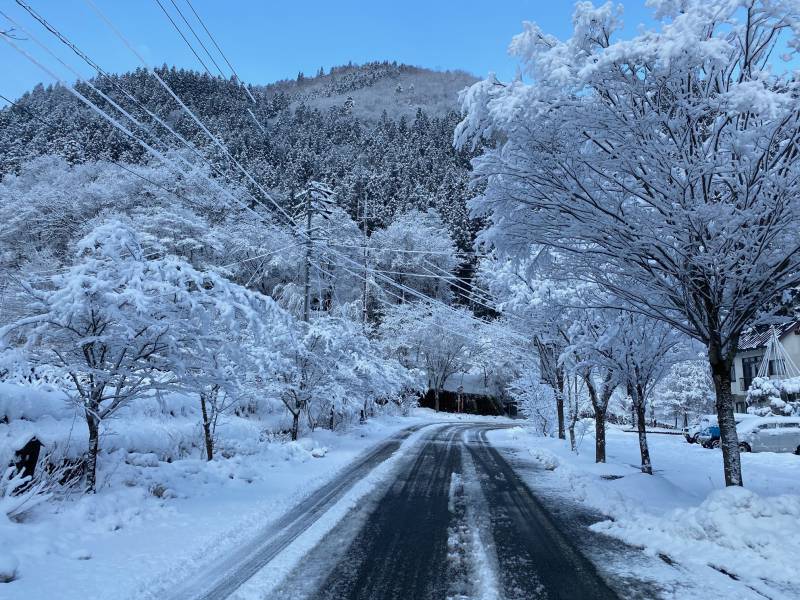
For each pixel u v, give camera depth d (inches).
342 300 1892.2
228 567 219.8
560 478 510.9
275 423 825.5
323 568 220.2
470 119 285.9
